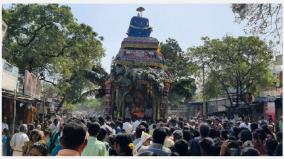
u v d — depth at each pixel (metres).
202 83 36.25
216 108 47.19
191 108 52.09
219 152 6.96
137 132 9.21
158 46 35.88
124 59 34.91
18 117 21.64
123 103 33.44
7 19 26.66
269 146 7.53
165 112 33.59
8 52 26.44
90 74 37.91
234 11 14.67
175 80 39.25
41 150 6.07
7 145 13.07
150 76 32.69
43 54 28.08
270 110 27.59
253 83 34.31
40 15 27.12
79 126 4.75
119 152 6.48
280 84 31.08
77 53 29.77
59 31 27.28
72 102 41.09
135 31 36.06
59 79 32.31
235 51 33.72
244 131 8.41
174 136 9.02
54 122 15.45
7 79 16.84
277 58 32.94
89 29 29.08
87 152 6.70
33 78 22.11
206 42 34.72
